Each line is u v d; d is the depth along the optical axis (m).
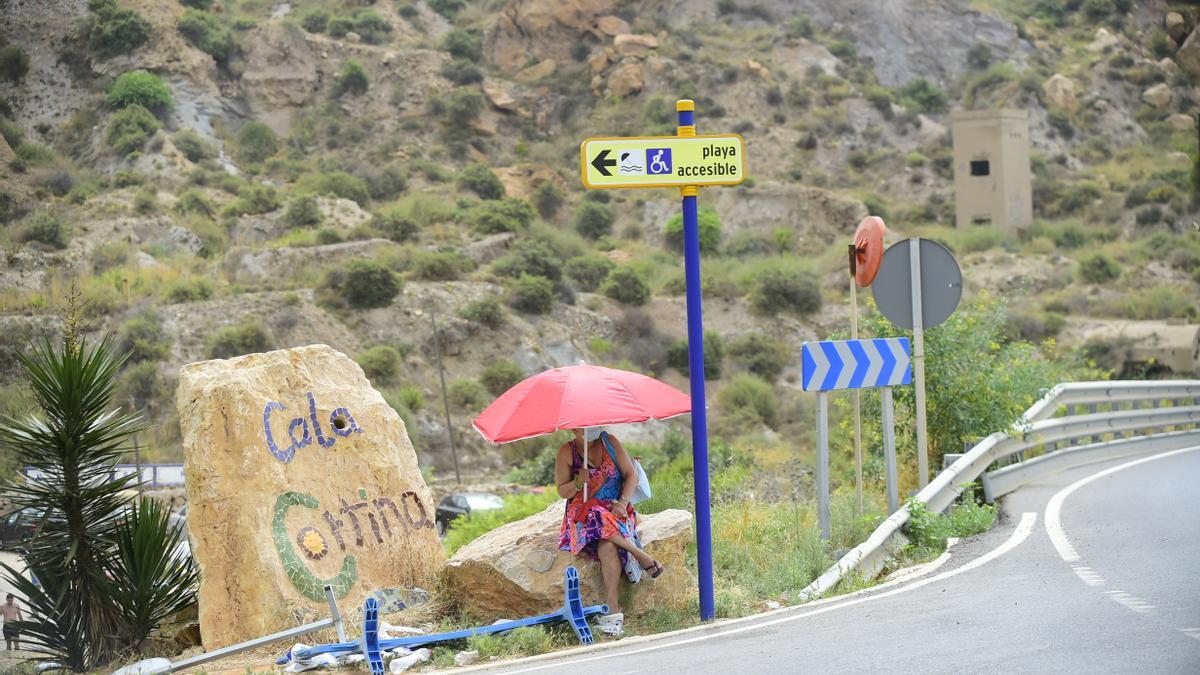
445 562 9.23
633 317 61.94
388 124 89.44
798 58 99.62
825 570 9.48
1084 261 65.88
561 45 100.94
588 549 8.16
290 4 104.38
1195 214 75.62
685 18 105.81
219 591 8.36
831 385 10.41
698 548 8.18
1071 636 6.39
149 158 75.62
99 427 9.20
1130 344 53.81
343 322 55.22
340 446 9.13
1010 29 108.56
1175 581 7.88
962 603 7.68
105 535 9.28
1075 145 93.56
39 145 76.94
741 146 8.07
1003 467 13.30
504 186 80.88
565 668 6.69
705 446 8.18
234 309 54.19
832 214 77.19
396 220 67.19
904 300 11.35
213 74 89.31
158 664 7.41
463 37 99.38
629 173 7.97
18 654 9.65
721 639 7.27
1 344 50.31
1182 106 100.12
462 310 56.94
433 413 50.44
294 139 86.25
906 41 105.44
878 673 5.79
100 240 64.19
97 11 88.62
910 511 10.36
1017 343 15.17
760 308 62.81
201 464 8.49
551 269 63.91
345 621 8.33
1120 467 14.98
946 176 85.12
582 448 8.21
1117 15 113.50
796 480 15.84
